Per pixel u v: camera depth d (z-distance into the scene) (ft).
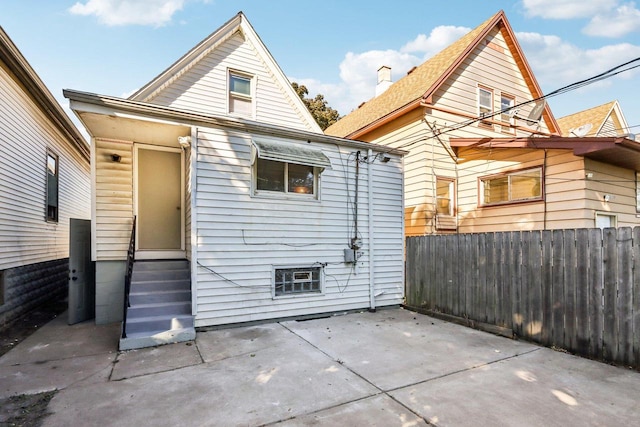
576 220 23.66
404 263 25.53
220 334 17.62
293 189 21.43
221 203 18.86
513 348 15.52
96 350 15.35
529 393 10.78
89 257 21.85
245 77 29.45
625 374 12.34
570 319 14.87
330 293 22.18
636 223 27.40
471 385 11.43
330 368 13.03
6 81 20.92
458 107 33.32
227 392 10.98
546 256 15.96
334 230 22.54
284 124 30.55
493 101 35.91
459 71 33.65
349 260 22.76
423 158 31.27
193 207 18.12
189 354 14.67
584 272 14.48
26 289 23.73
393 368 13.01
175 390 11.14
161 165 23.06
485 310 18.74
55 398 10.60
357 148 23.65
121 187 21.58
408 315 22.56
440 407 9.92
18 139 22.57
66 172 33.42
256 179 20.18
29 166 24.41
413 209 32.24
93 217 20.84
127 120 17.31
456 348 15.48
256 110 29.37
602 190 24.66
